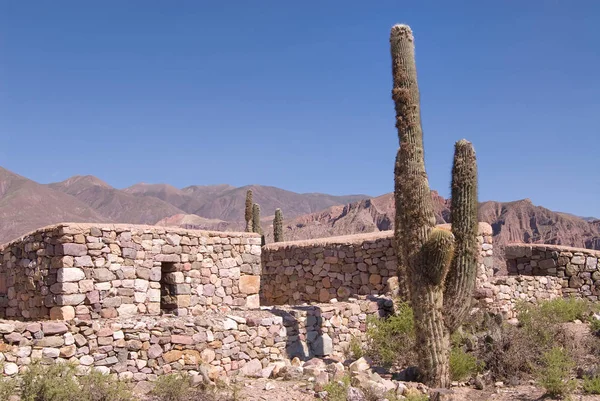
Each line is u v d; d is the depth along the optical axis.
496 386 10.91
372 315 14.24
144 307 13.85
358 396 9.58
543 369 10.95
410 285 11.12
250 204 28.02
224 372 11.53
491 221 120.69
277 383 10.77
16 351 9.47
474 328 13.31
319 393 9.87
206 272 15.16
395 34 11.57
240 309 13.93
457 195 11.12
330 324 13.52
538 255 20.14
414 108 11.32
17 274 14.45
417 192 11.05
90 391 8.98
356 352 13.27
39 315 13.34
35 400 8.65
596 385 10.00
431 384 10.78
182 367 11.00
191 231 15.01
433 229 11.00
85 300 13.02
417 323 10.98
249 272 16.08
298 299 18.91
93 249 13.24
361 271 17.44
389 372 12.08
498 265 41.97
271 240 68.69
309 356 12.93
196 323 11.34
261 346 12.19
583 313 16.03
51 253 13.14
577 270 19.55
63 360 9.85
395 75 11.46
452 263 11.02
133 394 9.74
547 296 18.77
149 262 14.08
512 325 13.70
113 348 10.36
